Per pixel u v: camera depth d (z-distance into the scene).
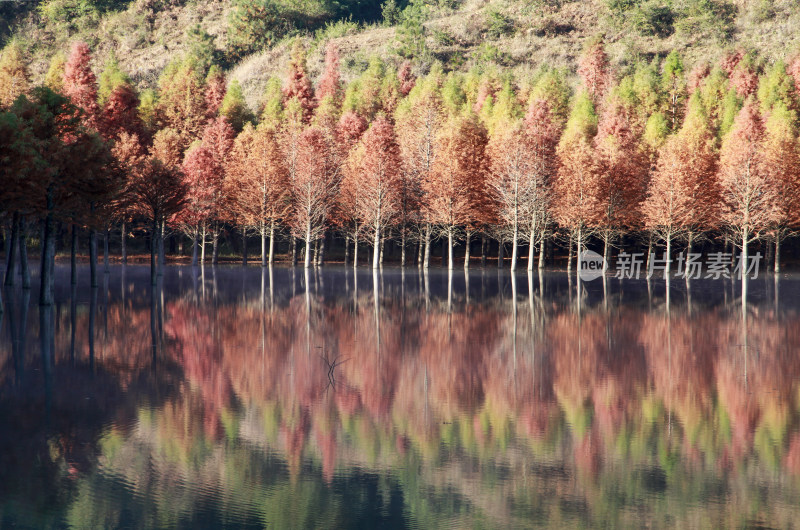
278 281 59.91
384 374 22.41
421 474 13.72
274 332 30.81
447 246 102.88
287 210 80.75
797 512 11.96
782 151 77.38
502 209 75.25
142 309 38.16
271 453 14.84
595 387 20.78
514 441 15.75
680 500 12.48
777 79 104.06
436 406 18.56
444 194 75.06
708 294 51.25
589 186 72.62
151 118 103.69
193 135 101.31
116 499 12.34
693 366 23.95
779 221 73.75
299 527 11.27
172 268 78.38
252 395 19.50
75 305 39.50
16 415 17.22
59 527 11.16
